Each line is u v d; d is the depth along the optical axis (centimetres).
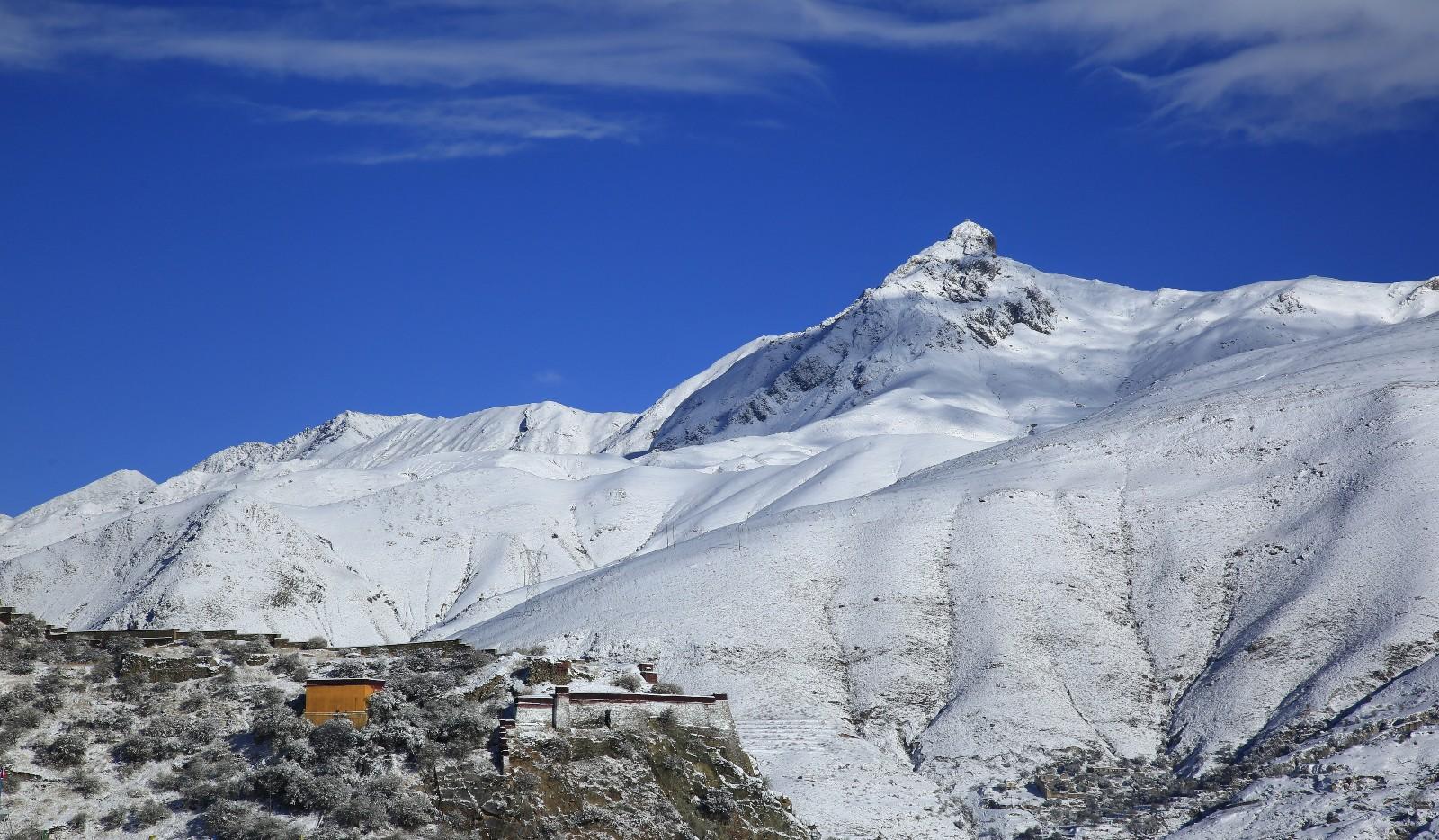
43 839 5194
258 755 5741
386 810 5491
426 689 6256
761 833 6047
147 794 5484
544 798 5741
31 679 6081
